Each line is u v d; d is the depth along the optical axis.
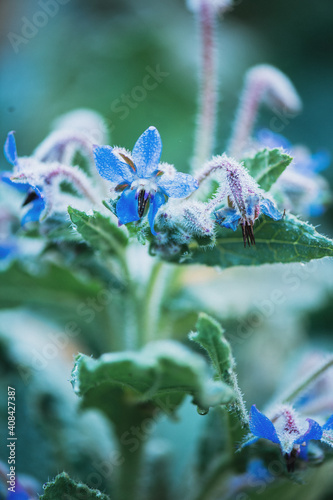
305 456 0.26
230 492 0.31
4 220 0.32
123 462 0.31
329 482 0.33
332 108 0.58
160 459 0.34
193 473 0.32
